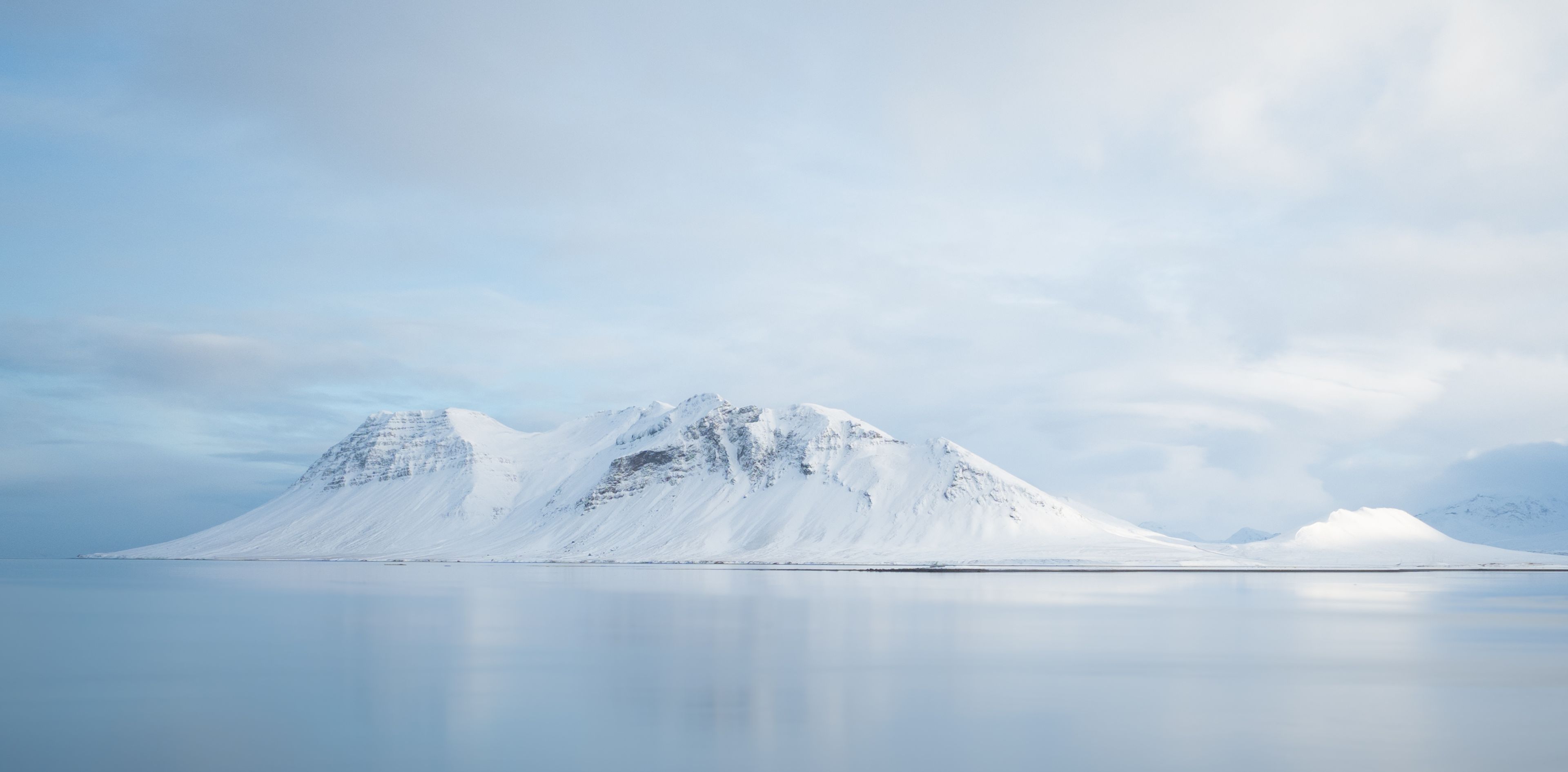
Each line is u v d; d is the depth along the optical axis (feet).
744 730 144.77
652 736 140.05
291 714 155.74
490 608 367.45
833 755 129.49
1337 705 164.45
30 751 132.36
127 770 122.31
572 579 636.89
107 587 539.70
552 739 138.62
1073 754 130.62
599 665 207.92
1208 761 126.82
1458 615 348.59
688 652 231.50
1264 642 256.73
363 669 203.31
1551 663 216.33
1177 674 198.49
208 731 144.15
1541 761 126.82
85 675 194.70
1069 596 448.24
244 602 405.18
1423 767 124.06
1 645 245.65
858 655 226.38
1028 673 199.41
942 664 211.41
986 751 132.16
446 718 152.76
